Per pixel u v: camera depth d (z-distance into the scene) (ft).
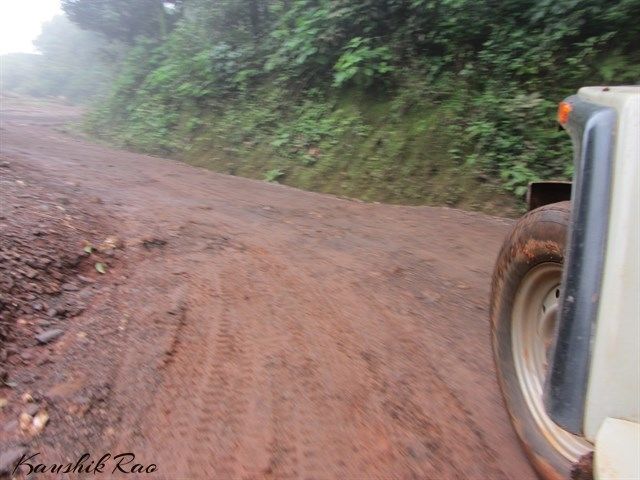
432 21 30.63
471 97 27.78
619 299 6.06
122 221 18.84
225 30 41.47
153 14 55.31
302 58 32.91
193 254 16.96
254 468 8.39
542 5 27.48
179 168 32.99
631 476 5.56
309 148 30.86
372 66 30.42
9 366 10.36
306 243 19.07
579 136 7.16
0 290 12.09
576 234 6.63
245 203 24.41
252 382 10.57
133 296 13.76
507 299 9.23
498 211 23.72
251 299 14.19
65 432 8.98
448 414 9.83
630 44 26.30
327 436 9.14
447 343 12.39
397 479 8.26
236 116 35.94
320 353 11.73
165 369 10.84
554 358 6.71
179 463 8.46
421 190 26.12
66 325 12.07
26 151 31.09
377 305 14.24
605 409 6.09
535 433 8.44
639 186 6.08
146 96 44.09
